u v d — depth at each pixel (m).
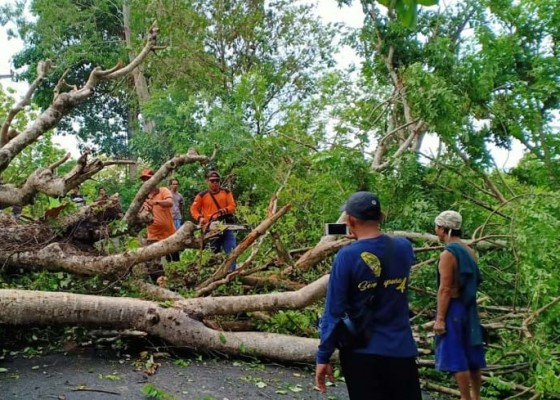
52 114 5.61
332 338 2.73
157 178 5.84
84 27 22.91
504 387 4.38
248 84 10.40
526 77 7.92
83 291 5.28
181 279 5.98
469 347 4.02
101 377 3.90
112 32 25.52
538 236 4.89
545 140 7.32
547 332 4.74
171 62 18.03
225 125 9.66
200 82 18.34
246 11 19.83
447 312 4.02
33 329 4.64
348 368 2.77
